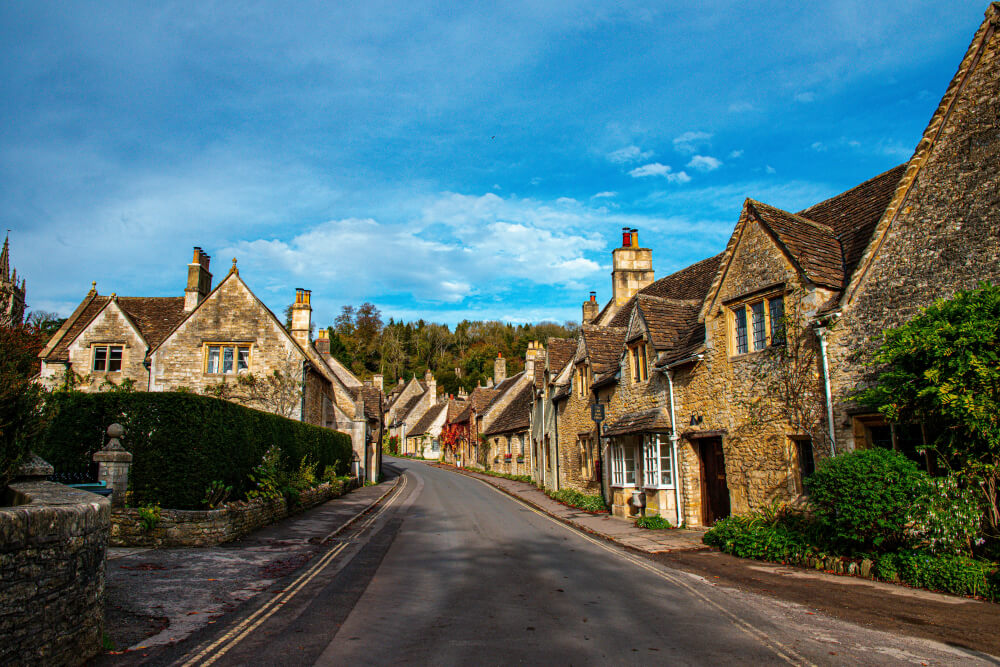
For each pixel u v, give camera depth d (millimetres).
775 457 11898
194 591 7965
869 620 6676
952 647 5754
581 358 22562
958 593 7672
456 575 9375
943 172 9555
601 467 20219
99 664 5344
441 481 34531
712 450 14391
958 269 9133
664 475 15617
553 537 13797
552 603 7602
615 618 6887
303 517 16531
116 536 11125
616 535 13633
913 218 9820
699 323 15227
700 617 6898
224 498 12641
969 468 8211
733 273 13453
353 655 5594
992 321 7801
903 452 9555
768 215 12516
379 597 7898
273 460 15742
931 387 8055
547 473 28094
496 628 6496
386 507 20609
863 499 8523
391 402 84125
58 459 11922
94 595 5582
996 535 7980
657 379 16281
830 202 14859
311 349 30188
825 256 11898
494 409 44031
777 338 12078
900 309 9773
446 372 88562
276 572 9344
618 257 26062
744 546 10859
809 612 7059
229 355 24594
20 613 4508
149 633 6176
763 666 5309
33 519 4668
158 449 11852
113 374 24438
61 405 12102
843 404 10422
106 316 24859
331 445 24797
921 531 8508
